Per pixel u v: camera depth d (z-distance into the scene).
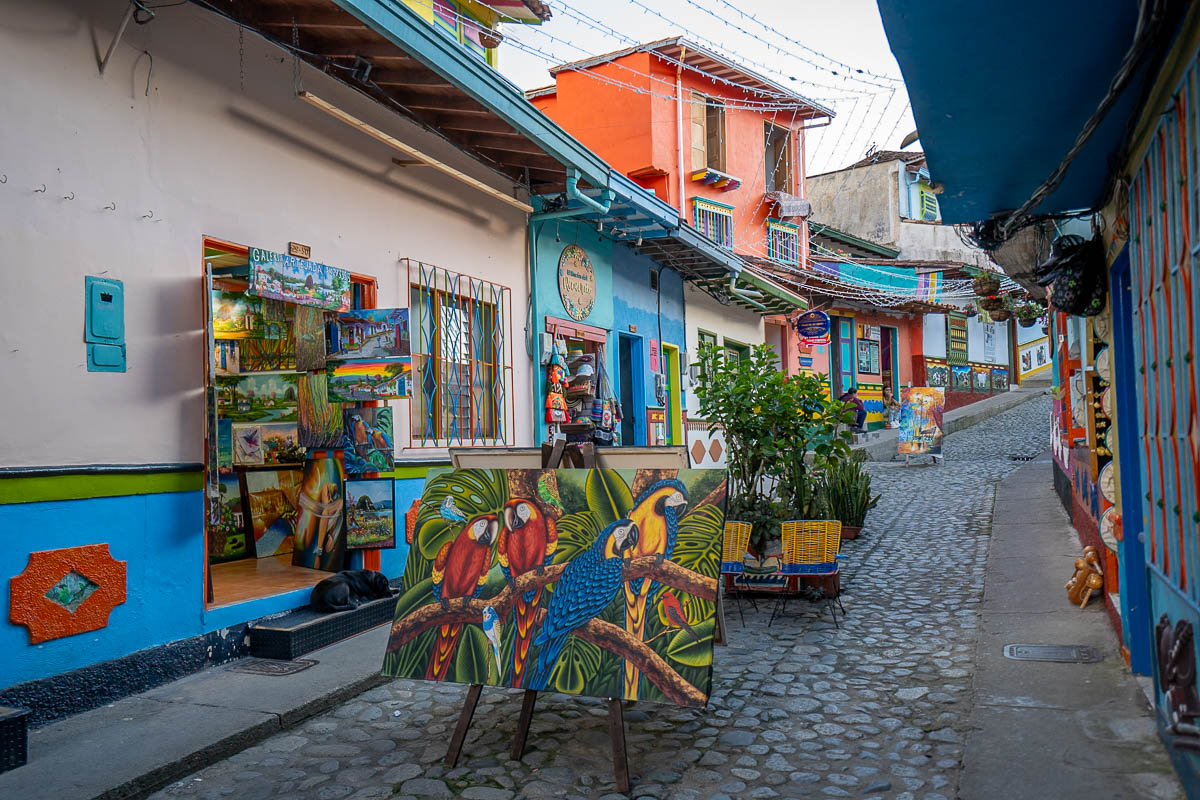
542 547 4.05
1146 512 3.98
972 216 5.55
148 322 5.00
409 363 6.20
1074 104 3.72
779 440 7.53
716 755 4.01
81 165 4.66
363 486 6.50
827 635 6.09
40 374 4.40
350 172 6.75
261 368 7.17
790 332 19.23
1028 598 6.61
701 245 11.60
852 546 9.47
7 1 4.32
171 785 3.77
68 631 4.44
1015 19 3.01
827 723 4.40
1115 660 5.02
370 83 6.76
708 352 8.05
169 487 5.04
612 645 3.74
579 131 16.70
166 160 5.16
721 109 17.39
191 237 5.31
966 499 12.21
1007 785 3.53
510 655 3.89
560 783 3.72
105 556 4.64
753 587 7.25
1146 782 3.46
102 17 4.80
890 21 3.00
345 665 5.27
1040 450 17.47
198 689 4.83
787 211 18.34
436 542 4.25
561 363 9.65
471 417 8.20
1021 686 4.70
